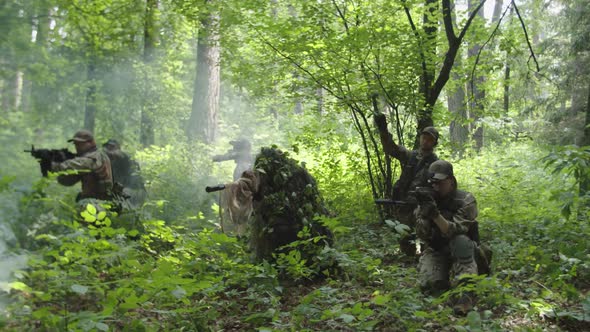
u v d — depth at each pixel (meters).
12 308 4.20
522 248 7.32
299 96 10.77
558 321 5.07
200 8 11.05
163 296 4.78
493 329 4.65
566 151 6.27
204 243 6.09
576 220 8.01
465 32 10.98
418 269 5.92
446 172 5.69
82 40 10.50
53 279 4.73
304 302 5.00
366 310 4.63
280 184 6.79
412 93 10.33
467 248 5.53
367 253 7.85
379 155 10.57
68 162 7.02
